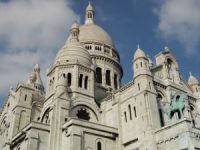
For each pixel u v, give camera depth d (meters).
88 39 101.38
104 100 75.62
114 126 66.81
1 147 78.38
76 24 90.81
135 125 61.88
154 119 59.12
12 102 81.81
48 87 77.75
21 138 64.31
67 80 74.00
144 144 57.59
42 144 60.75
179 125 53.78
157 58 73.88
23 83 81.12
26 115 77.00
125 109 66.56
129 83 67.69
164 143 55.00
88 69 78.38
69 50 80.12
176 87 69.38
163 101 65.56
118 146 63.41
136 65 66.94
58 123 63.59
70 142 57.72
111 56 100.06
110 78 95.44
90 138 60.59
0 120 86.44
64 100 67.12
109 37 106.94
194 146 50.81
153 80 65.94
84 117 72.31
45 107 73.25
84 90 74.44
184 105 60.88
